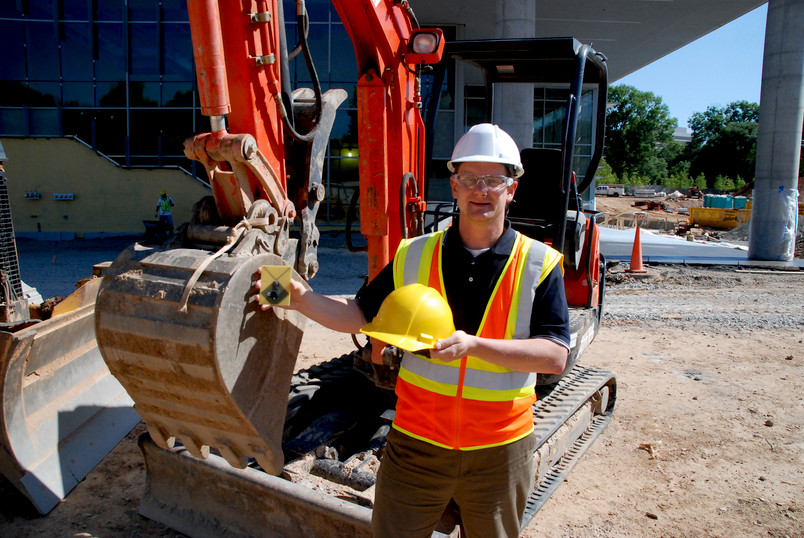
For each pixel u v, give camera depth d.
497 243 2.04
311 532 2.72
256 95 2.49
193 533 3.02
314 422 3.63
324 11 17.36
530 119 11.28
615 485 3.83
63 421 3.64
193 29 2.14
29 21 17.62
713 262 12.38
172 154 18.33
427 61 3.70
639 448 4.36
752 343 7.02
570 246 4.37
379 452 3.41
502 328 2.00
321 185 2.96
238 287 2.00
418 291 1.86
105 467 3.77
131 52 17.92
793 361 6.36
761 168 12.91
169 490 3.18
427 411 2.00
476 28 17.78
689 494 3.73
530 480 2.12
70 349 3.76
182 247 2.27
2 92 17.89
